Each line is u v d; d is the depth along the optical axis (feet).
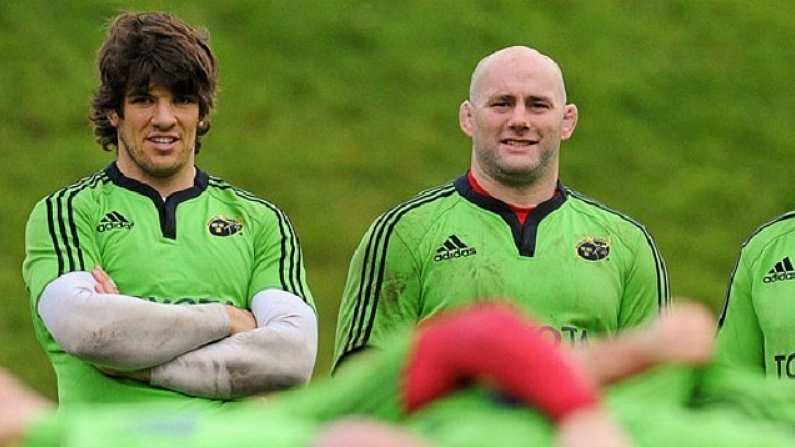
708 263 206.80
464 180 86.28
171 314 76.18
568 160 223.51
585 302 83.92
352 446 31.35
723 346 84.28
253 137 222.07
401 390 38.09
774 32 253.24
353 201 212.64
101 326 74.95
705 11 255.91
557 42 244.63
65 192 80.53
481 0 252.01
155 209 81.10
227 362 76.54
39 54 225.56
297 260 82.99
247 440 34.17
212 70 82.12
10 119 216.13
